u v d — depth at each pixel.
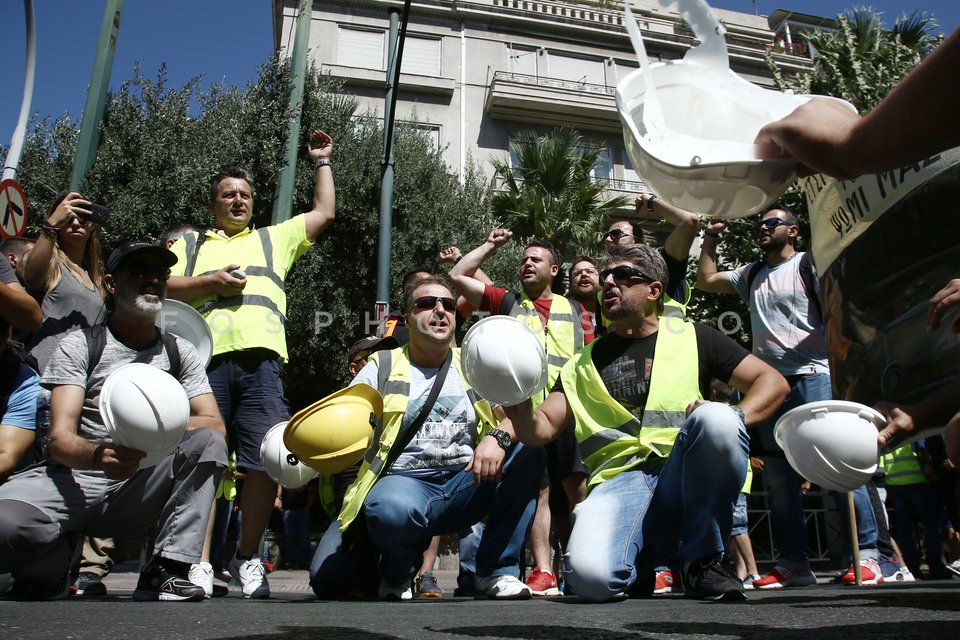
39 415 2.89
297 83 7.39
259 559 3.36
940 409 1.72
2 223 4.61
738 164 0.85
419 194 12.15
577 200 16.50
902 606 1.86
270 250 3.70
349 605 2.38
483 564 2.97
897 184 2.02
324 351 10.84
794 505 3.89
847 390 2.35
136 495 2.60
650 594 2.60
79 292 3.49
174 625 1.49
